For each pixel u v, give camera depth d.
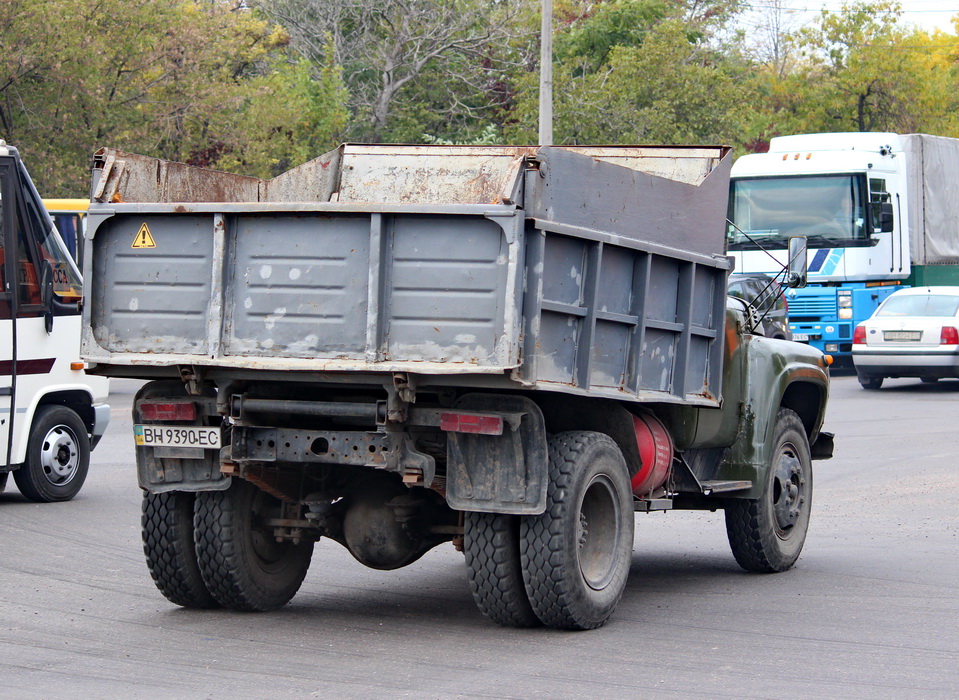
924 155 29.75
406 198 9.12
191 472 7.39
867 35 57.28
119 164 7.46
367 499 7.73
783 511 9.55
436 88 42.41
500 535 7.06
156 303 7.14
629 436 7.73
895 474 14.78
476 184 9.02
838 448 17.09
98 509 12.11
